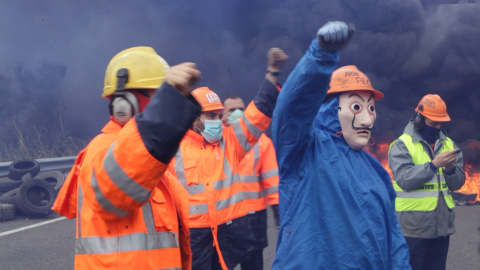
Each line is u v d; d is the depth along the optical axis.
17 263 6.38
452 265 6.57
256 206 5.03
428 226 4.66
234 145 4.25
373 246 2.67
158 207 2.11
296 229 2.68
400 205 4.79
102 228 1.98
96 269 1.96
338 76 2.89
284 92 2.58
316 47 2.40
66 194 2.23
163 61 2.15
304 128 2.64
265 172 5.12
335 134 2.87
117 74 2.04
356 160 2.86
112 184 1.73
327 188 2.68
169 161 1.70
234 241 4.27
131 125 1.69
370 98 2.89
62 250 7.07
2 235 8.11
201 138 4.30
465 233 8.55
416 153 4.77
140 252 1.99
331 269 2.62
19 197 9.77
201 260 4.15
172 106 1.63
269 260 6.60
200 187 4.20
